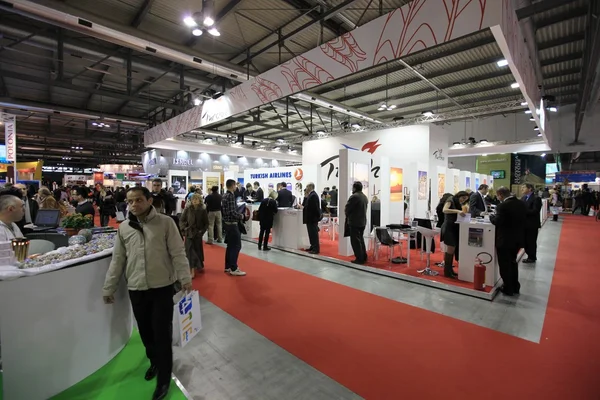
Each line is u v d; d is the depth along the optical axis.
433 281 4.16
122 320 2.47
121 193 10.25
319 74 3.92
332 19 5.51
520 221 3.74
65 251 2.19
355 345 2.61
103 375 2.15
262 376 2.18
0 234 2.13
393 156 10.69
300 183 11.14
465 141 13.87
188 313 2.67
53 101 10.02
